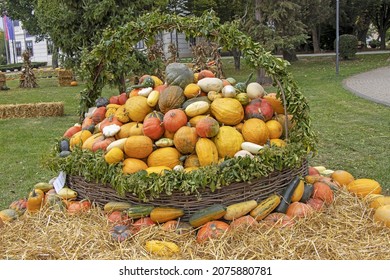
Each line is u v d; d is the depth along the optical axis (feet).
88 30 21.76
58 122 29.50
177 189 8.46
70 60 22.99
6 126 28.25
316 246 7.73
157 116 9.54
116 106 11.04
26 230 8.78
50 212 9.29
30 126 28.07
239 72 59.82
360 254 7.60
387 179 14.06
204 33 9.62
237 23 9.82
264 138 9.36
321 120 24.70
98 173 9.12
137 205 8.80
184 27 10.01
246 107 9.83
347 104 29.86
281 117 10.14
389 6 92.12
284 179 9.21
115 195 9.17
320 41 99.60
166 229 8.32
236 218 8.51
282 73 9.53
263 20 48.67
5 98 45.75
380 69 54.08
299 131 9.66
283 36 48.75
